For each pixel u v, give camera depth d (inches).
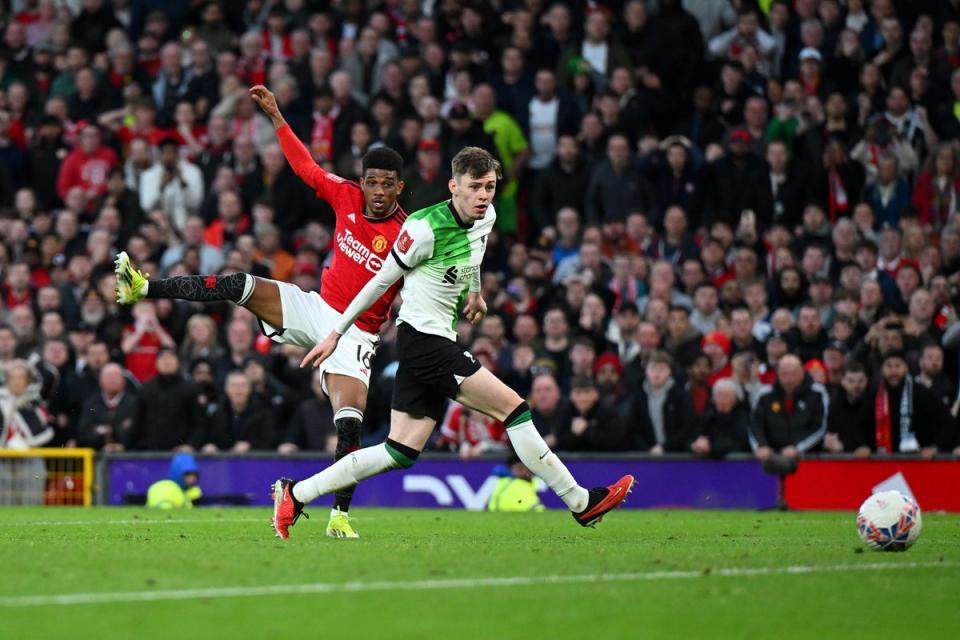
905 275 2393.0
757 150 2694.4
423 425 1141.7
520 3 3058.6
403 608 713.0
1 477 2194.9
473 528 1411.2
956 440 2118.6
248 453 2199.8
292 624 660.7
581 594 769.6
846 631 673.6
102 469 2219.5
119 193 2746.1
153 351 2439.7
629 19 2913.4
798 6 2891.2
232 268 2471.7
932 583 840.9
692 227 2637.8
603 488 1166.3
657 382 2183.8
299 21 3043.8
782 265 2426.2
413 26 3011.8
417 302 1124.5
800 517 1780.3
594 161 2701.8
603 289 2431.1
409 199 2620.6
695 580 838.5
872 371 2158.0
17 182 2874.0
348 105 2797.7
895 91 2664.9
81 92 2994.6
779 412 2127.2
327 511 1936.5
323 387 1253.7
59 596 748.0
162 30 3093.0
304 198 2743.6
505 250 2684.5
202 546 1064.8
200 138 2908.5
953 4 2874.0
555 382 2226.9
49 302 2463.1
